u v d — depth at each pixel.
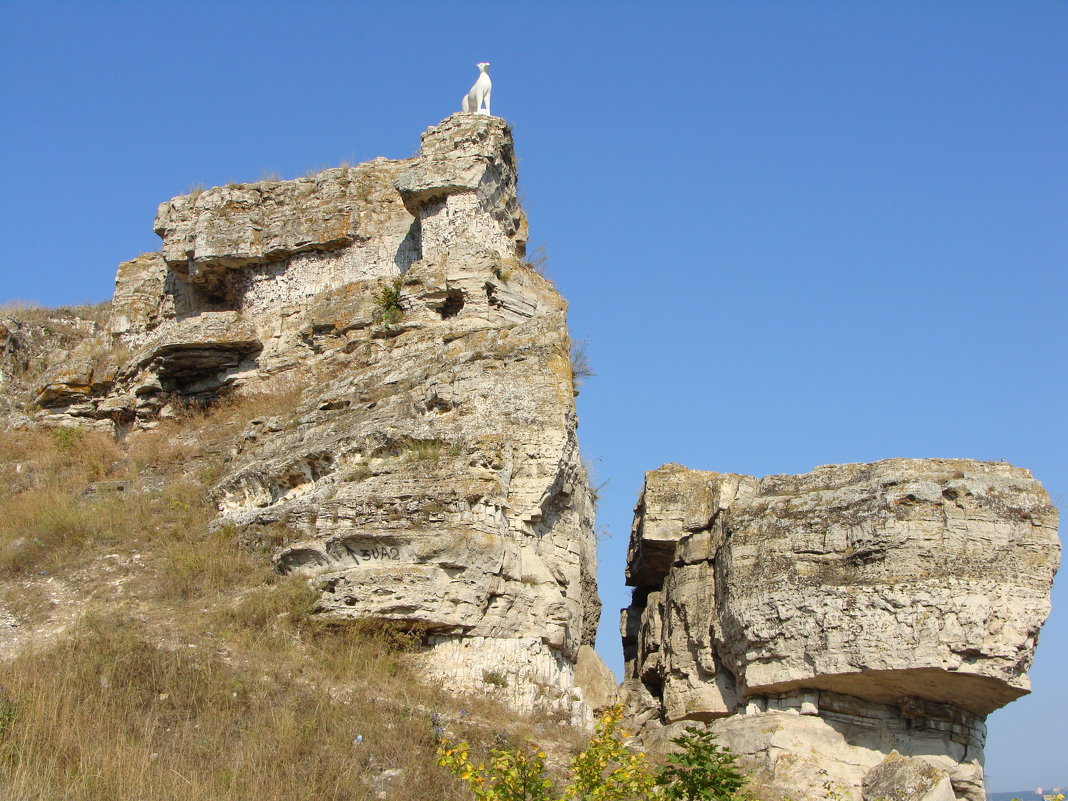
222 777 17.94
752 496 27.64
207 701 20.03
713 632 26.58
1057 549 24.08
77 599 24.19
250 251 34.19
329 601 23.20
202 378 33.84
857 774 23.55
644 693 28.33
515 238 33.28
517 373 26.06
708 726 24.88
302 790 17.84
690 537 28.23
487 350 26.66
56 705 18.75
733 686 26.31
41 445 32.94
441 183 31.33
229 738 19.17
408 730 20.02
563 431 25.30
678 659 27.39
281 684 21.03
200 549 25.38
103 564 25.41
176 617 23.23
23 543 26.34
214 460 29.84
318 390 30.03
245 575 24.56
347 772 18.41
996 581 23.70
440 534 23.23
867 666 23.72
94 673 20.20
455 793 18.47
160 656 21.02
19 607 23.78
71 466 31.92
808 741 23.73
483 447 24.55
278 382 32.28
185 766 18.11
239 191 35.16
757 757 23.69
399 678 22.28
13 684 19.42
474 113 32.44
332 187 34.47
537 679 23.42
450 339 28.83
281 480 26.62
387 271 33.16
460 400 25.81
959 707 24.61
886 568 24.19
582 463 28.48
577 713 23.59
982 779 24.42
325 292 33.38
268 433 29.20
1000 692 23.69
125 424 34.28
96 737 18.44
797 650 24.62
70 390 34.75
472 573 23.25
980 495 24.34
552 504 25.72
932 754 24.25
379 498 23.80
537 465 24.98
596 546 29.34
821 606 24.53
